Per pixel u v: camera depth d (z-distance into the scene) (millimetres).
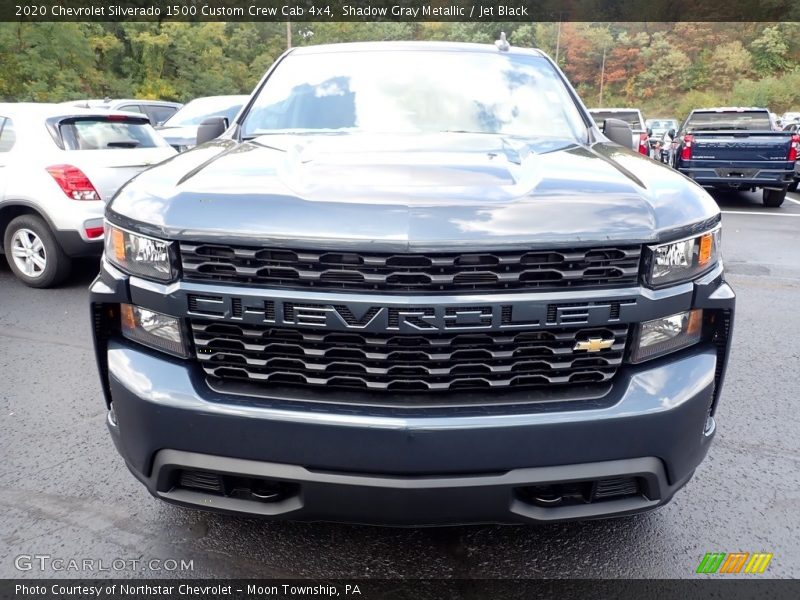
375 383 1882
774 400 3838
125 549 2430
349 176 2068
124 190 2160
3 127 6168
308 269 1832
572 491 1947
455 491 1835
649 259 1894
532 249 1816
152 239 1943
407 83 3346
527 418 1819
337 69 3473
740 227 10180
